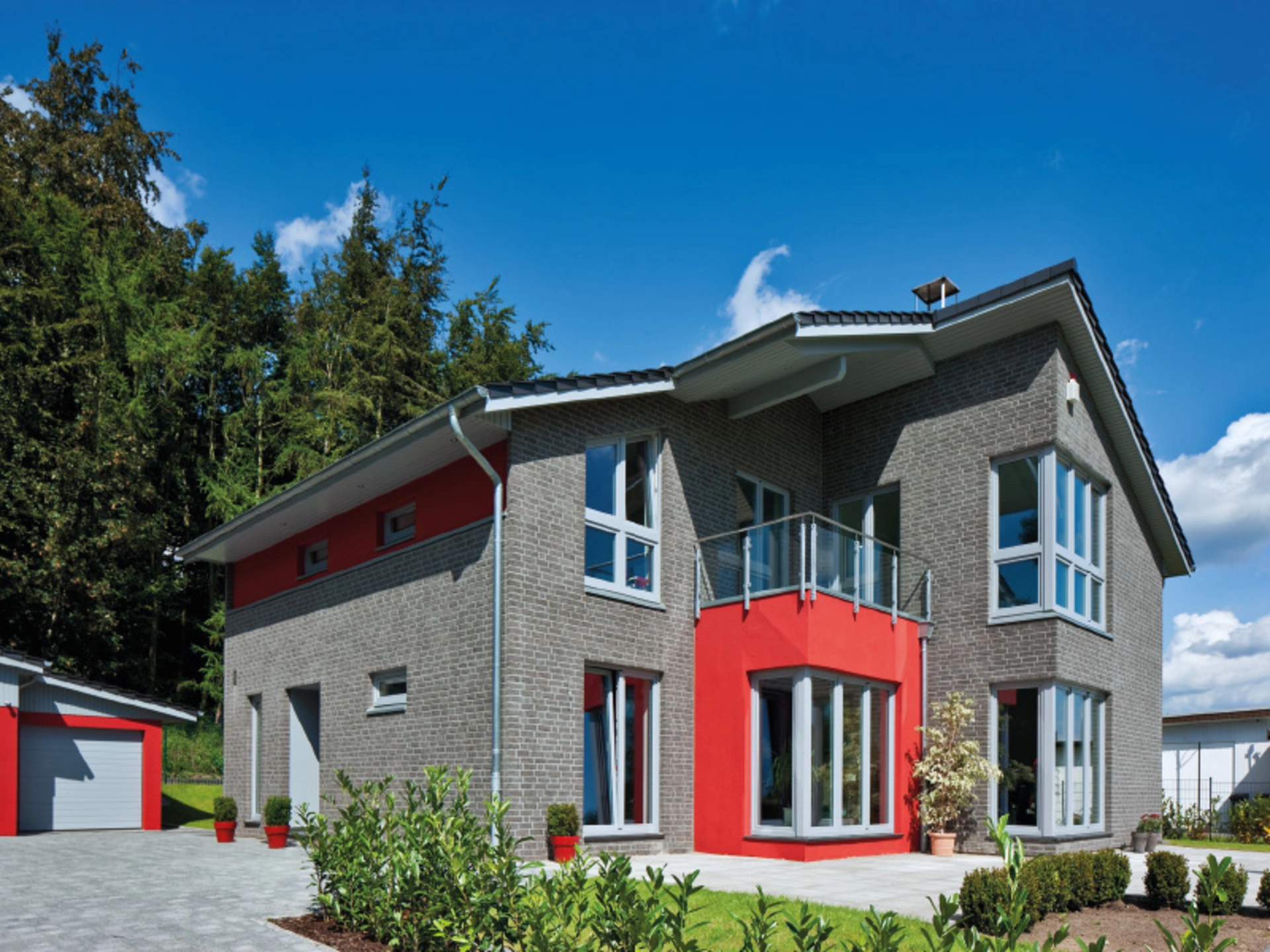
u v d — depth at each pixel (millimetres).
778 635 12492
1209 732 25859
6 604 23891
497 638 11250
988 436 14297
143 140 30656
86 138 29500
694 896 8438
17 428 23891
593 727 12281
